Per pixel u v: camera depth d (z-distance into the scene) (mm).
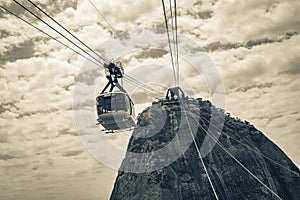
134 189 128375
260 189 125188
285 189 133500
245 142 153000
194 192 119938
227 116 173125
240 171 131625
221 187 122750
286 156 155125
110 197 134000
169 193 120375
